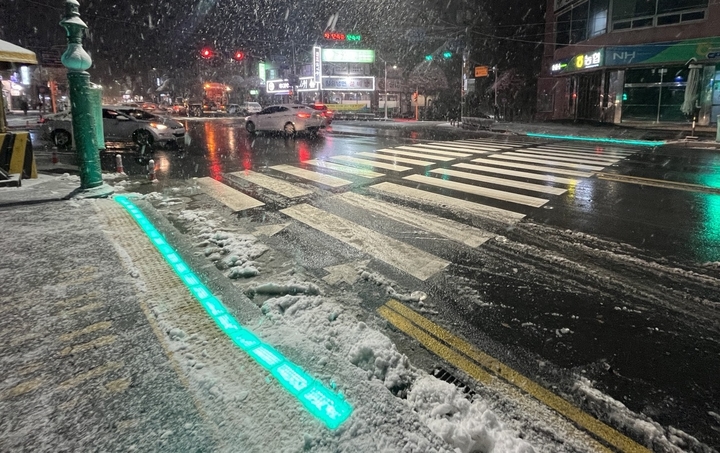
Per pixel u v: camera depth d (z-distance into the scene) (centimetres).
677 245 524
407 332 336
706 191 803
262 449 202
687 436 235
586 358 305
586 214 658
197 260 448
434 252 505
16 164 823
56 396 237
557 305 381
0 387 243
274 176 961
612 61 2308
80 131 699
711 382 279
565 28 2953
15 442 204
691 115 2205
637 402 262
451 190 820
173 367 263
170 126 1495
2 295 354
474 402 258
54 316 323
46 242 481
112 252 457
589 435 236
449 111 4375
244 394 240
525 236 561
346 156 1283
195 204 712
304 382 253
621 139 1848
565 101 3191
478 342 324
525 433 236
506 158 1241
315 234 564
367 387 251
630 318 359
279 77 5328
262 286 392
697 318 358
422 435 215
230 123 2992
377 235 562
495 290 410
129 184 858
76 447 202
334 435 212
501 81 4053
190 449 201
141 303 346
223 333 305
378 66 4684
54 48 3888
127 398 236
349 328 326
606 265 467
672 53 2089
